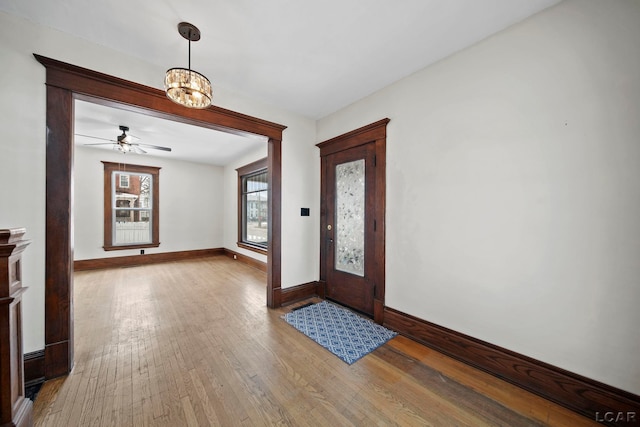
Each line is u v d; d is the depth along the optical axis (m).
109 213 5.00
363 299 2.84
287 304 3.12
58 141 1.73
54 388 1.60
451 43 1.92
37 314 1.66
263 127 2.91
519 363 1.68
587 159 1.44
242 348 2.11
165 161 5.69
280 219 3.08
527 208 1.66
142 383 1.66
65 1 1.51
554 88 1.55
